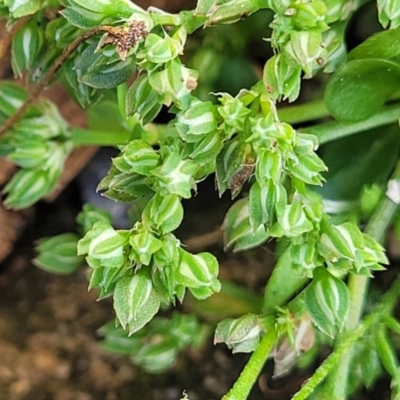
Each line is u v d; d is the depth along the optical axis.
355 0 0.05
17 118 0.05
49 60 0.05
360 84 0.05
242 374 0.05
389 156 0.05
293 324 0.05
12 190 0.05
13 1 0.05
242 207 0.05
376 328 0.05
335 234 0.05
